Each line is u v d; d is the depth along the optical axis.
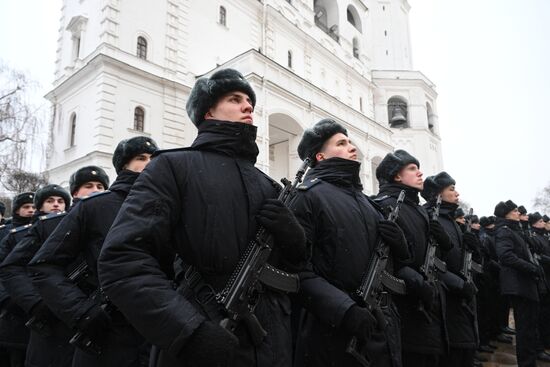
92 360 2.38
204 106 2.04
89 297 2.51
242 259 1.72
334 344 2.33
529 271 4.96
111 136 15.91
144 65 17.50
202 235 1.69
